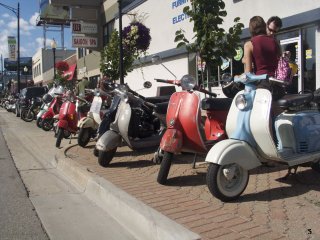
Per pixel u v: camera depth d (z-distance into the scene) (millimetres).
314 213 4648
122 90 7621
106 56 14523
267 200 5176
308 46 10469
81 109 11289
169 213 4887
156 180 6500
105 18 25812
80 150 9812
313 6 9992
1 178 7773
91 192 6473
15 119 24078
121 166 7703
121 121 7535
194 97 6152
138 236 4758
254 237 4059
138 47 14234
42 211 5750
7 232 4973
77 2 26469
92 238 4750
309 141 5629
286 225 4344
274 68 5914
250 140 5246
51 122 16031
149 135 7895
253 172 6535
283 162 5324
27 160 9742
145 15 19297
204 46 8266
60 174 8094
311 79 10391
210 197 5461
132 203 5230
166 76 17672
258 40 5832
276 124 5484
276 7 11148
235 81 5434
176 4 16344
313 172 6363
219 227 4363
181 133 6172
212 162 5031
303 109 5949
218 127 6715
